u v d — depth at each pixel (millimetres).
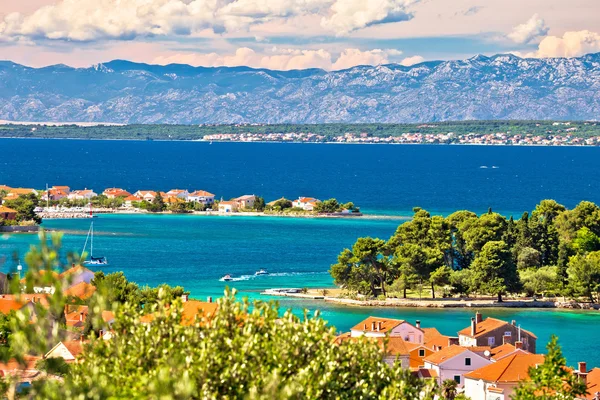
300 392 72375
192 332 77625
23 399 60438
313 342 80188
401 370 89500
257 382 72438
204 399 70375
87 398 62500
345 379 81375
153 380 62312
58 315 57938
